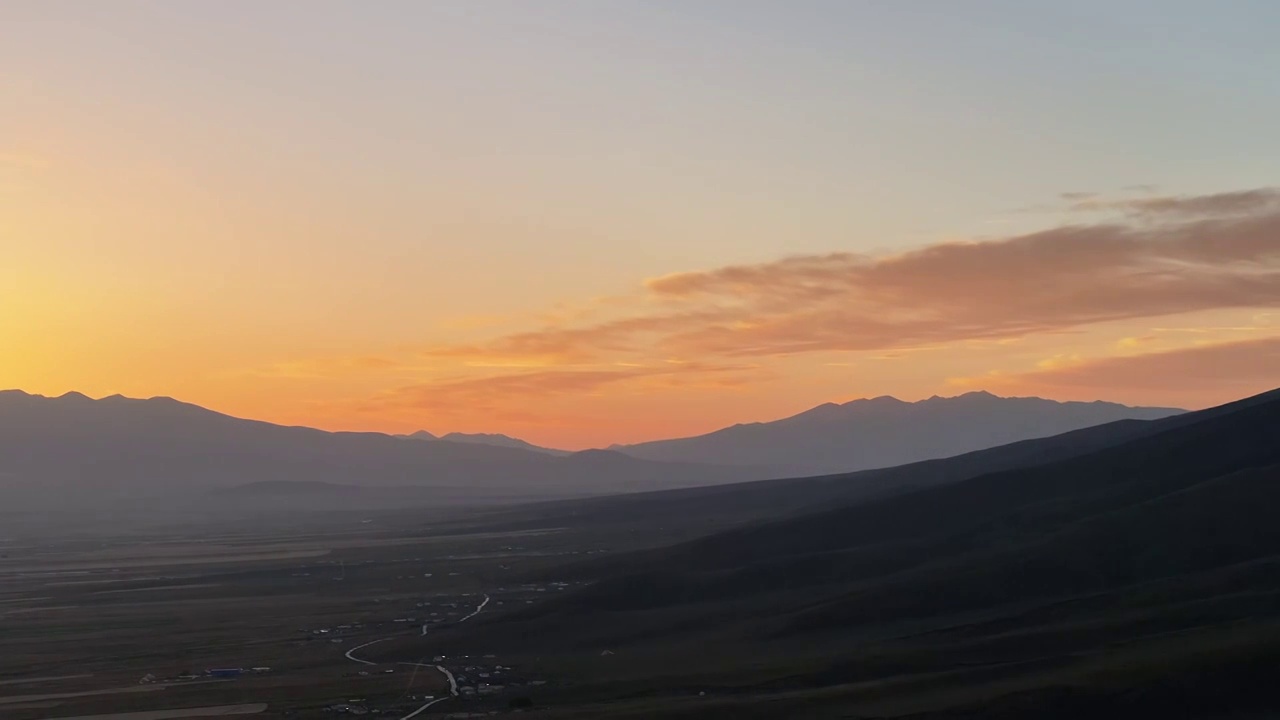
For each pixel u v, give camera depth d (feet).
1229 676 231.30
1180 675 233.76
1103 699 231.71
